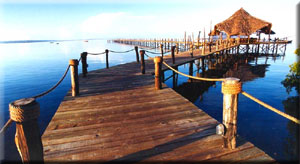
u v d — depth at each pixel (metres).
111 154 2.54
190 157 2.43
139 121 3.55
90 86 6.44
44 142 2.84
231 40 25.27
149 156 2.48
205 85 11.98
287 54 29.38
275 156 4.27
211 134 3.00
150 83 6.70
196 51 19.53
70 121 3.60
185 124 3.38
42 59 29.72
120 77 7.89
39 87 12.48
